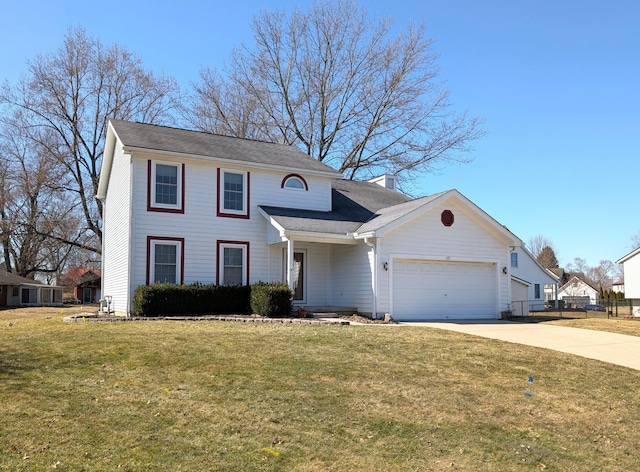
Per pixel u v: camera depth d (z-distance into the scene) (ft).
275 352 34.09
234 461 18.25
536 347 40.73
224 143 69.62
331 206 71.20
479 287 65.46
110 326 45.06
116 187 66.85
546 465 19.69
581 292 239.09
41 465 17.10
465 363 33.73
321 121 115.03
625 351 40.47
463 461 19.49
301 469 18.01
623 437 23.11
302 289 66.23
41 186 118.42
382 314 58.70
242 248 63.67
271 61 114.83
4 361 30.30
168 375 28.12
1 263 165.37
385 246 59.57
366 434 21.42
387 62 111.65
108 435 19.80
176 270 59.67
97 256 140.87
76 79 113.91
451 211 63.72
